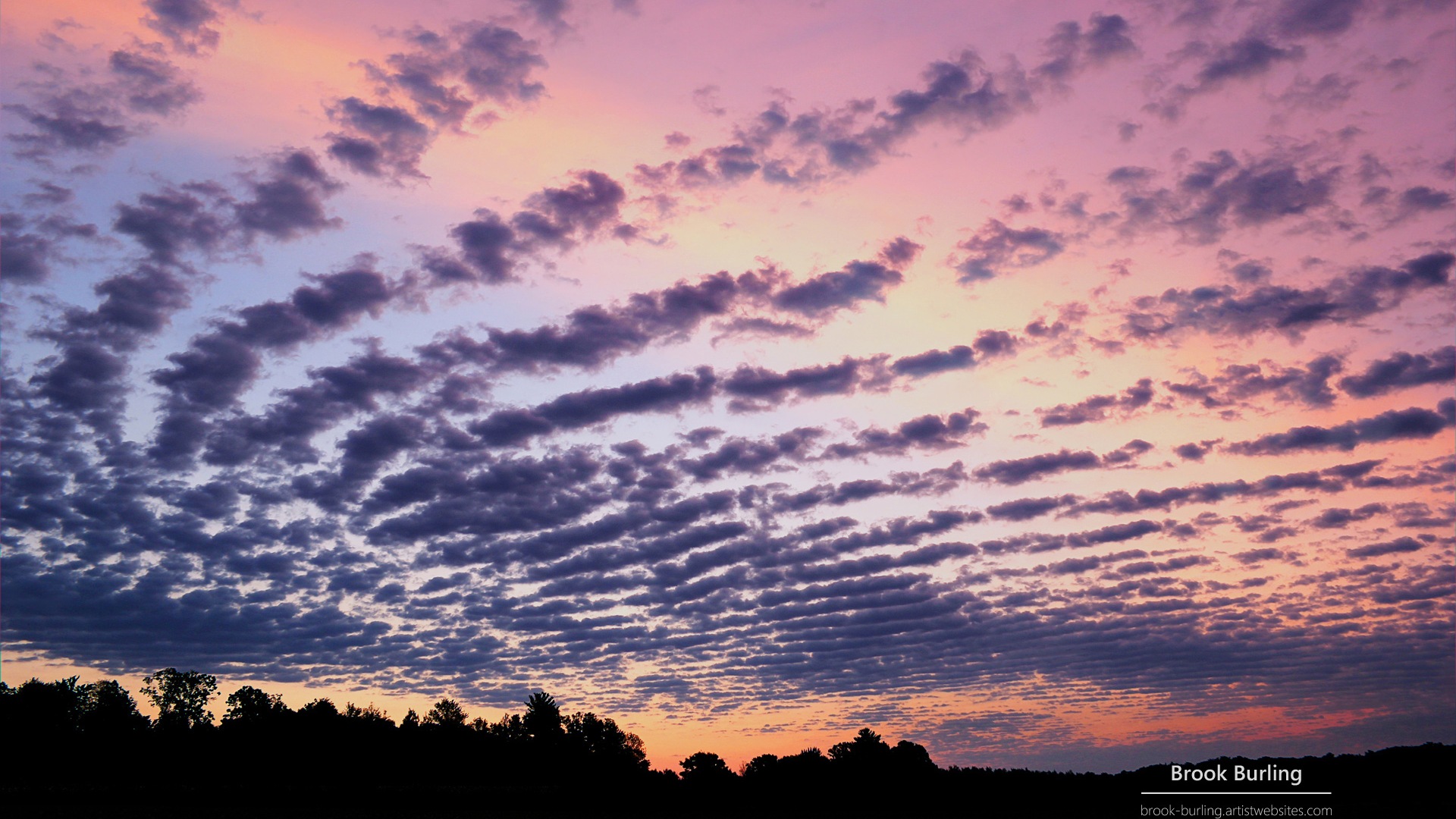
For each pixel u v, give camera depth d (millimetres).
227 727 124688
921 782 105562
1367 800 84250
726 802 99562
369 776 112188
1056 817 87375
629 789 104000
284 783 105312
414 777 112188
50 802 88000
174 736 123000
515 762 123500
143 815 79312
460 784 106625
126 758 114938
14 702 119938
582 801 98500
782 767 112000
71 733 120062
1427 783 87500
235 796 91562
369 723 128750
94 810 83062
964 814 91875
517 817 85062
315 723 124812
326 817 81562
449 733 131375
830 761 112312
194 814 80062
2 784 98688
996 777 107562
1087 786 102375
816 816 91438
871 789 103250
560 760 124438
